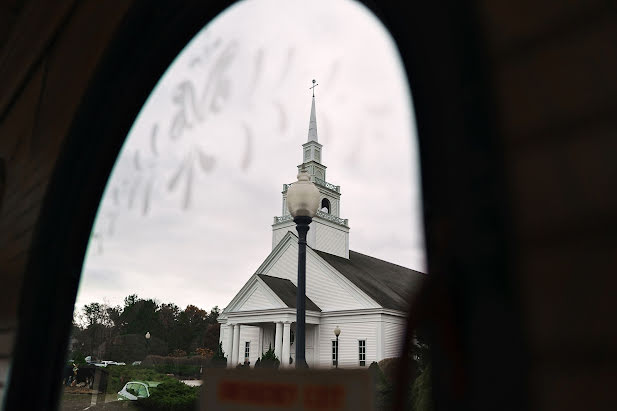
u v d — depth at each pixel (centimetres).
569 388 33
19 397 118
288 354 1884
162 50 111
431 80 47
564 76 38
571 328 34
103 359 1553
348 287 1956
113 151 126
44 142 147
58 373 127
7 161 186
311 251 2159
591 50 37
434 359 39
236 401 40
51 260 126
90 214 127
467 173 41
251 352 2133
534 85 40
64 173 127
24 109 178
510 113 40
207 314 2152
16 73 194
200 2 98
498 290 36
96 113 122
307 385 37
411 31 50
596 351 32
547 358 34
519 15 42
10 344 128
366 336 1802
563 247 35
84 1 139
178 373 883
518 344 35
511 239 37
